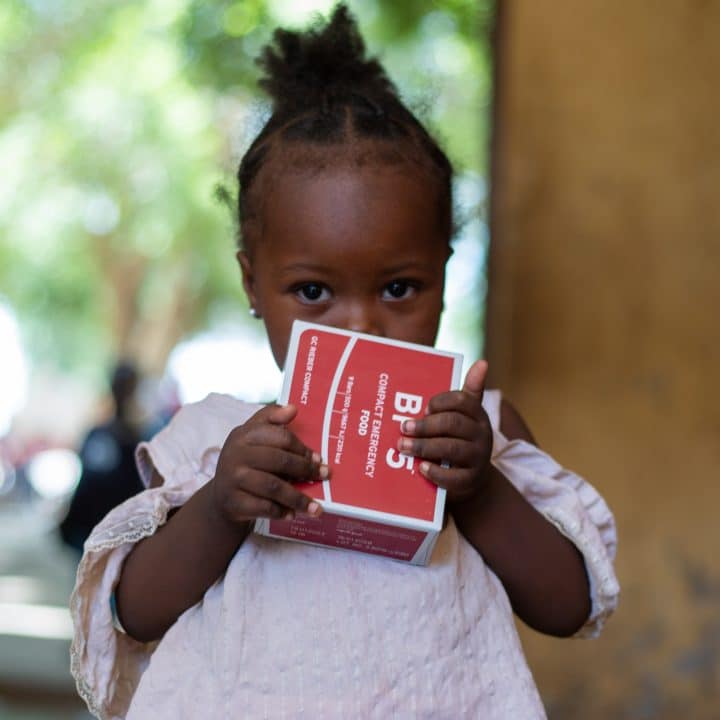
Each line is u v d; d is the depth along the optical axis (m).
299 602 1.59
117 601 1.69
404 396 1.55
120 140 18.77
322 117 1.76
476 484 1.54
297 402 1.54
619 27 4.10
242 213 1.87
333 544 1.59
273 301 1.72
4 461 22.62
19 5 17.83
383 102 1.83
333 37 2.07
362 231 1.66
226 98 13.95
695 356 4.05
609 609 1.78
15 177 19.44
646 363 4.08
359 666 1.56
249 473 1.47
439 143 2.01
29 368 27.30
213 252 20.09
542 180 4.12
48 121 18.67
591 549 1.76
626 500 4.08
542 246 4.12
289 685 1.56
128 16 17.70
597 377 4.10
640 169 4.09
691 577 4.05
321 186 1.68
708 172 4.05
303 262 1.67
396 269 1.68
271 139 1.79
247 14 12.32
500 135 4.18
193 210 19.41
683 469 4.06
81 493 5.98
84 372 27.31
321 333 1.57
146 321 20.56
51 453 22.75
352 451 1.52
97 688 1.71
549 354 4.11
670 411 4.07
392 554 1.60
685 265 4.07
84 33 17.88
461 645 1.61
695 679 4.02
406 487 1.52
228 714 1.55
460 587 1.64
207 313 21.02
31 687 6.88
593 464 4.09
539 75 4.12
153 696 1.62
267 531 1.58
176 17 14.94
